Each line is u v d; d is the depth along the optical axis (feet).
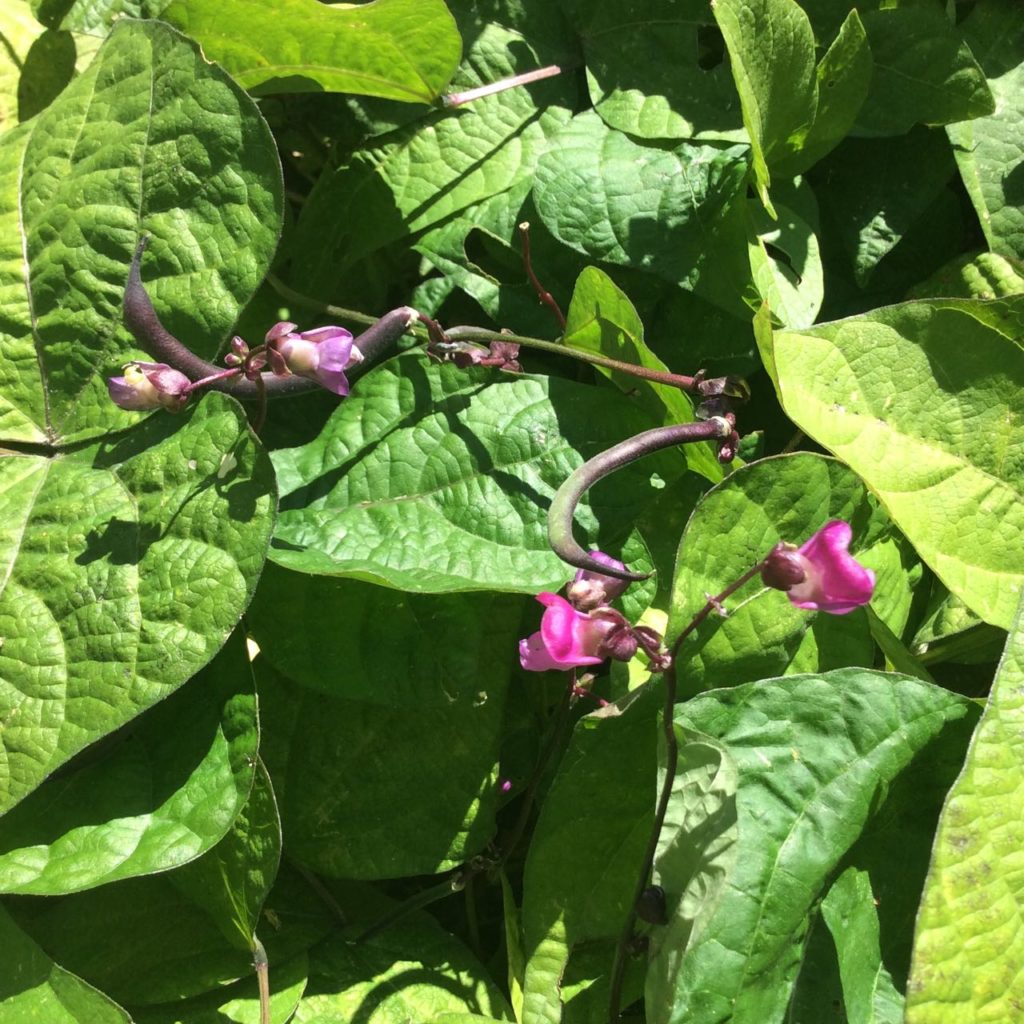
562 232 0.94
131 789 0.76
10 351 0.84
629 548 0.84
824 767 0.72
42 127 0.89
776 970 0.69
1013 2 1.01
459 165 1.00
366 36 0.92
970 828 0.63
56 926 0.80
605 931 0.78
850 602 0.63
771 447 0.96
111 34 0.87
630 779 0.79
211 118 0.82
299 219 1.02
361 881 0.87
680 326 0.95
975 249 0.99
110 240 0.83
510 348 0.87
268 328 1.00
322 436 0.88
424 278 1.04
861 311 1.00
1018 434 0.78
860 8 0.96
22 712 0.73
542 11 1.01
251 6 0.89
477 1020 0.78
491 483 0.85
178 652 0.72
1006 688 0.66
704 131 0.95
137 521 0.76
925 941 0.60
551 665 0.68
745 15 0.81
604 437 0.86
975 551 0.78
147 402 0.73
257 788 0.75
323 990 0.81
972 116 0.95
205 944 0.80
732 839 0.69
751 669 0.80
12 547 0.77
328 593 0.83
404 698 0.82
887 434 0.77
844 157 1.01
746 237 0.91
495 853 0.87
